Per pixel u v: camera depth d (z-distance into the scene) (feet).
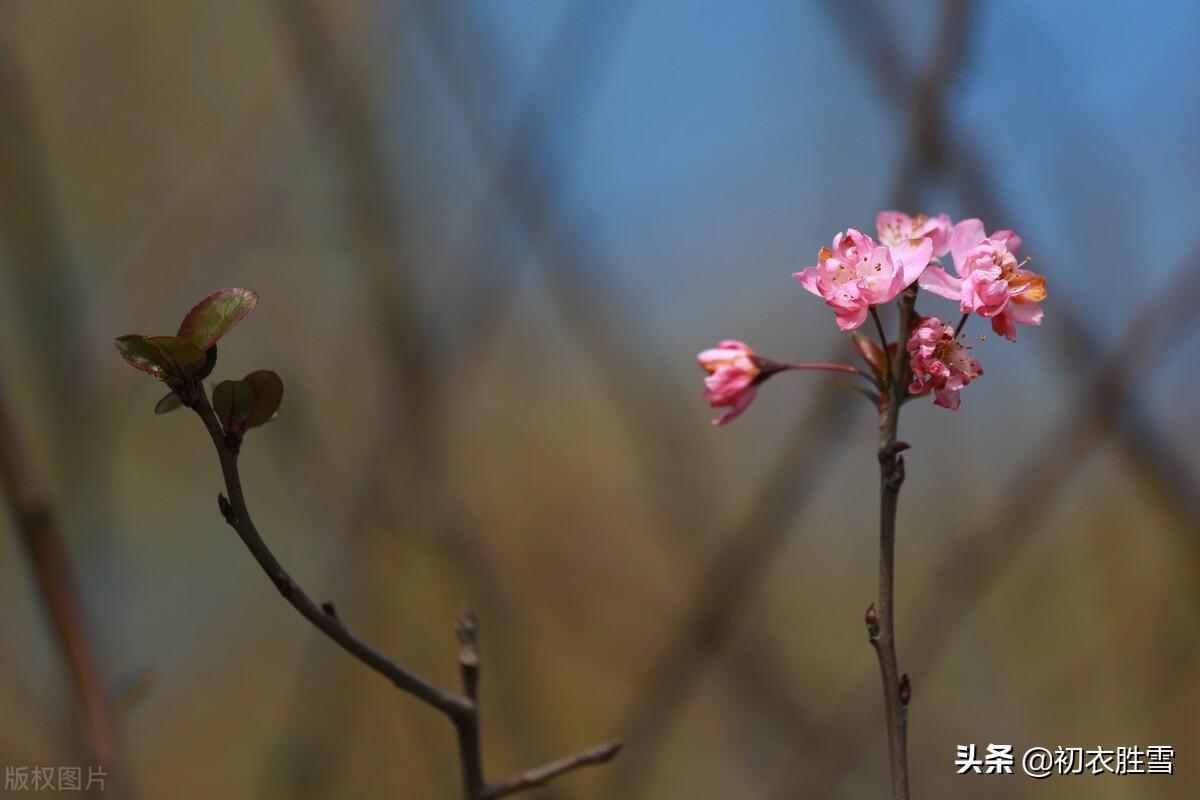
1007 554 10.78
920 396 4.29
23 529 6.25
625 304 12.24
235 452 4.10
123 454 16.74
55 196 15.65
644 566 13.99
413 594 13.73
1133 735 12.84
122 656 9.96
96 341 12.25
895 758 4.03
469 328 12.01
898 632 11.07
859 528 16.72
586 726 14.99
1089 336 10.62
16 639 12.21
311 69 11.81
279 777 11.44
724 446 14.98
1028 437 14.14
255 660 17.34
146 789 14.80
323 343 14.93
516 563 13.56
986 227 9.86
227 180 12.98
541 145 11.37
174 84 16.78
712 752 15.03
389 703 14.70
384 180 12.25
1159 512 11.11
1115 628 13.26
